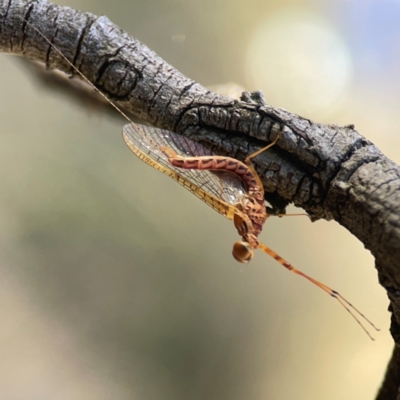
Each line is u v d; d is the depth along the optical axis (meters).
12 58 0.19
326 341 0.19
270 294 0.19
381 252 0.16
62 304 0.19
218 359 0.19
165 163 0.17
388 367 0.17
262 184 0.17
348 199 0.16
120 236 0.19
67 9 0.17
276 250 0.19
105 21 0.17
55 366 0.19
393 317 0.16
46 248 0.19
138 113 0.17
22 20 0.17
